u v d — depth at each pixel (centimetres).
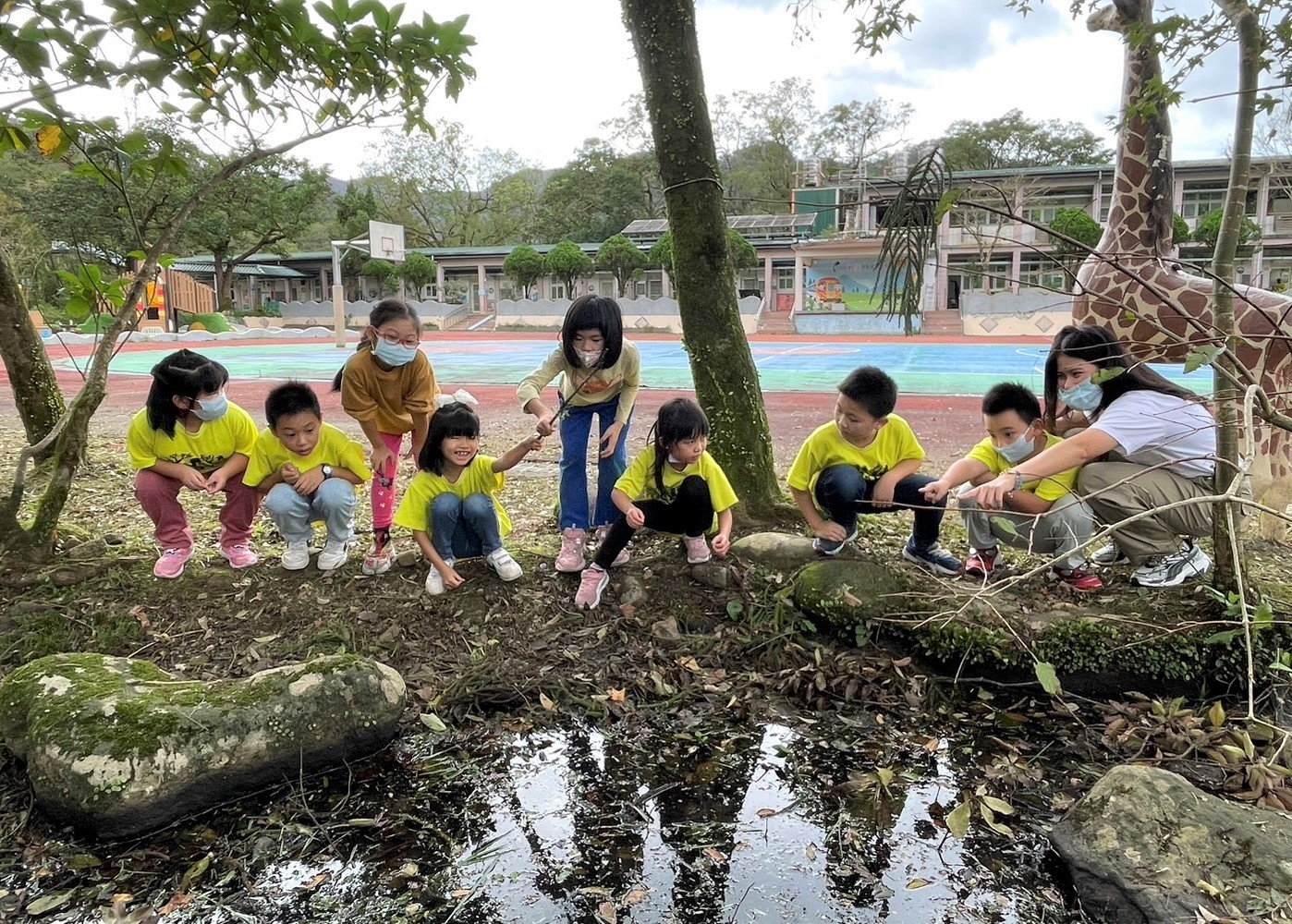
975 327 2511
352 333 3050
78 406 374
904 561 372
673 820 242
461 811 247
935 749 276
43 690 269
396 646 328
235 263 3309
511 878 218
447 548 351
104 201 2305
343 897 212
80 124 313
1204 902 197
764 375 1319
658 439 335
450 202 4522
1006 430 339
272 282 4053
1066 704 294
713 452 425
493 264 3684
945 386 1134
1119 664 299
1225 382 288
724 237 421
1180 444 319
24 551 371
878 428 343
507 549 397
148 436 350
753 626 340
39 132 312
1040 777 260
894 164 988
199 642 329
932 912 205
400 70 327
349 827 241
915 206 261
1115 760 267
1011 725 288
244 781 255
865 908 206
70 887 219
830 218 2844
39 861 229
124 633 331
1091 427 310
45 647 325
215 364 346
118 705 257
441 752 279
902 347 2006
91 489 530
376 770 270
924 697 304
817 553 368
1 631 334
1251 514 432
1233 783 249
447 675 317
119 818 235
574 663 324
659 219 3797
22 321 555
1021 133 3438
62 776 239
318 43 309
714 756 275
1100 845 213
